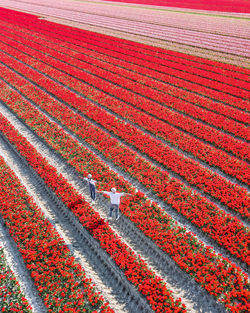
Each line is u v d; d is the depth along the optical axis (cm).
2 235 1526
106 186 1764
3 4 9175
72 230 1569
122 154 2109
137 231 1498
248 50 4366
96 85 3341
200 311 1159
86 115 2709
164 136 2347
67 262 1291
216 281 1184
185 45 4753
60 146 2241
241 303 1132
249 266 1311
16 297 1189
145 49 4584
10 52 4550
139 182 1864
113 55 4331
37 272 1260
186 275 1272
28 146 2211
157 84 3316
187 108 2764
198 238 1467
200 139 2355
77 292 1195
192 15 7150
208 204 1625
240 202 1650
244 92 3072
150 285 1195
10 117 2800
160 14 7356
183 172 1905
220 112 2697
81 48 4678
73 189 1761
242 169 1947
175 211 1634
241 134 2350
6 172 1889
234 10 7531
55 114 2727
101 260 1398
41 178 1919
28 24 6362
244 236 1412
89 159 2056
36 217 1556
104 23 6406
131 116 2673
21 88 3303
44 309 1181
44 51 4522
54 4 9012
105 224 1494
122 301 1225
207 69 3725
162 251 1371
